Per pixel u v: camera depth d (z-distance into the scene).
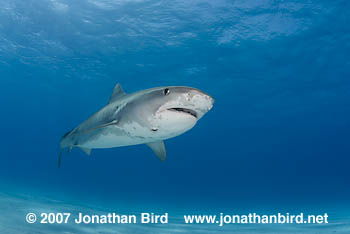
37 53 24.03
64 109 56.34
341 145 66.81
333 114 38.69
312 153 82.38
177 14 16.97
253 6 15.85
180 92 3.29
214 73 24.91
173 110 3.41
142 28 18.59
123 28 18.73
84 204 13.95
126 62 23.84
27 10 17.66
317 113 38.34
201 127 51.94
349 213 14.72
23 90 42.09
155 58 22.73
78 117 66.25
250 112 38.91
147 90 3.72
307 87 27.56
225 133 56.91
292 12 16.20
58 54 23.58
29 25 19.38
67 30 19.52
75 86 34.47
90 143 5.15
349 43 19.20
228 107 36.81
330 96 30.38
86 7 16.84
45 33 20.17
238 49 20.50
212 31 18.47
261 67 23.23
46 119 71.44
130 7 16.59
